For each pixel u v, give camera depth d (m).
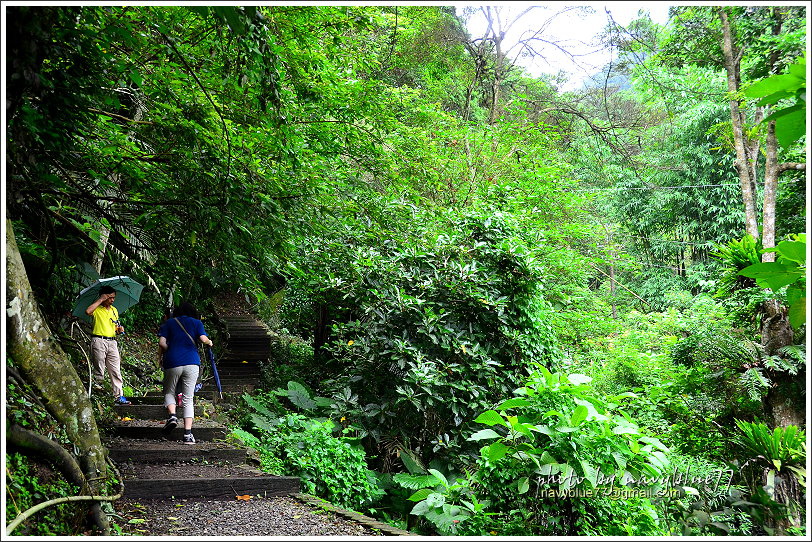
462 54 15.17
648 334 12.15
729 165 19.02
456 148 12.38
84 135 4.55
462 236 7.91
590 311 13.26
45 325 3.56
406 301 7.24
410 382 6.95
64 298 6.70
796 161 10.60
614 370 10.33
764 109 10.97
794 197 10.74
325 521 4.00
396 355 7.12
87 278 7.22
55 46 3.34
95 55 3.75
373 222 7.69
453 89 17.09
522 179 12.23
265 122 5.00
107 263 8.41
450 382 6.91
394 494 6.38
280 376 10.19
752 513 3.97
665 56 13.25
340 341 7.93
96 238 6.49
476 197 11.22
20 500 2.96
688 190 19.98
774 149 9.80
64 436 3.53
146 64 4.98
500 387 7.09
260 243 5.47
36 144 3.74
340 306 8.68
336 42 6.19
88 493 3.45
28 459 3.22
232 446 5.73
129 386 8.07
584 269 13.88
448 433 7.02
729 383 7.48
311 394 9.05
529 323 7.56
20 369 3.38
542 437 4.12
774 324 7.35
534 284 7.60
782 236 10.91
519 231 8.40
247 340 12.08
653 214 20.69
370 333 7.63
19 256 3.43
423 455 7.04
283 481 4.79
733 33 12.23
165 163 5.12
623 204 20.69
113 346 6.98
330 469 5.62
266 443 6.20
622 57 13.78
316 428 6.11
